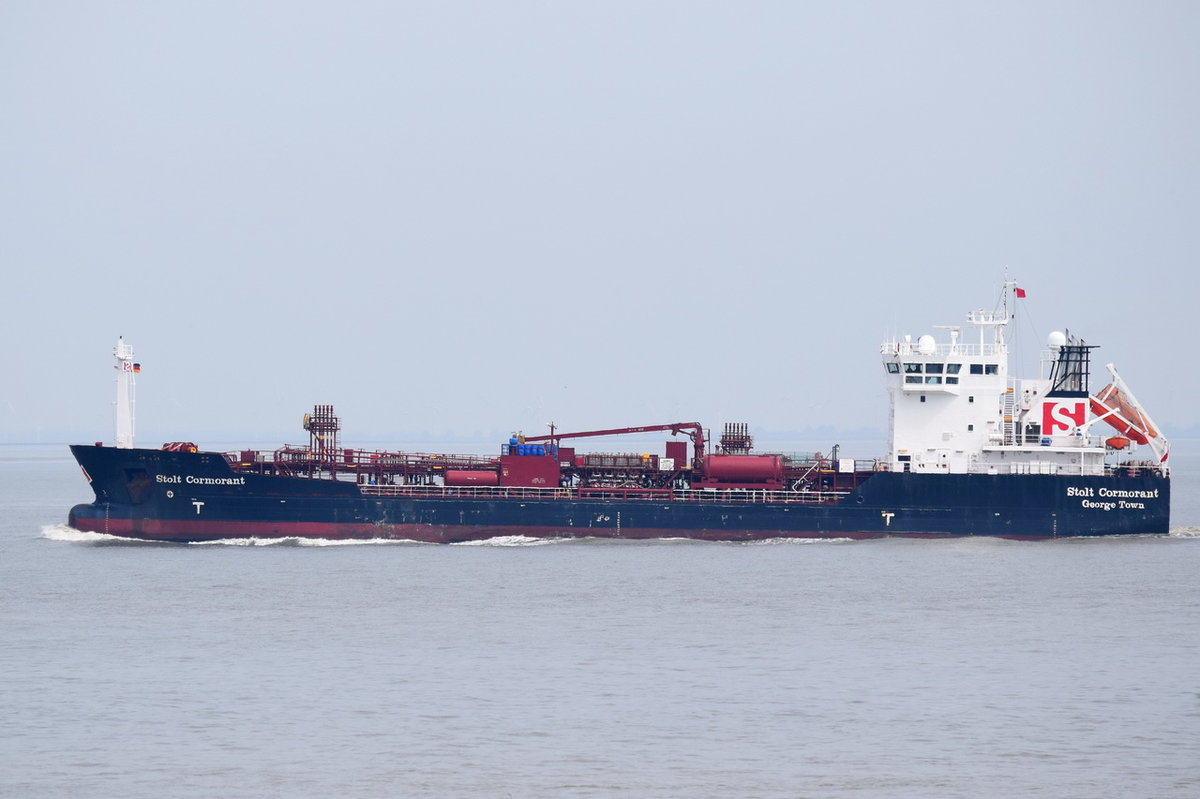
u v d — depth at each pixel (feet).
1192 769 622.54
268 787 597.11
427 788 596.70
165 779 606.14
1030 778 610.65
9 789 594.24
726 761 630.33
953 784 602.85
